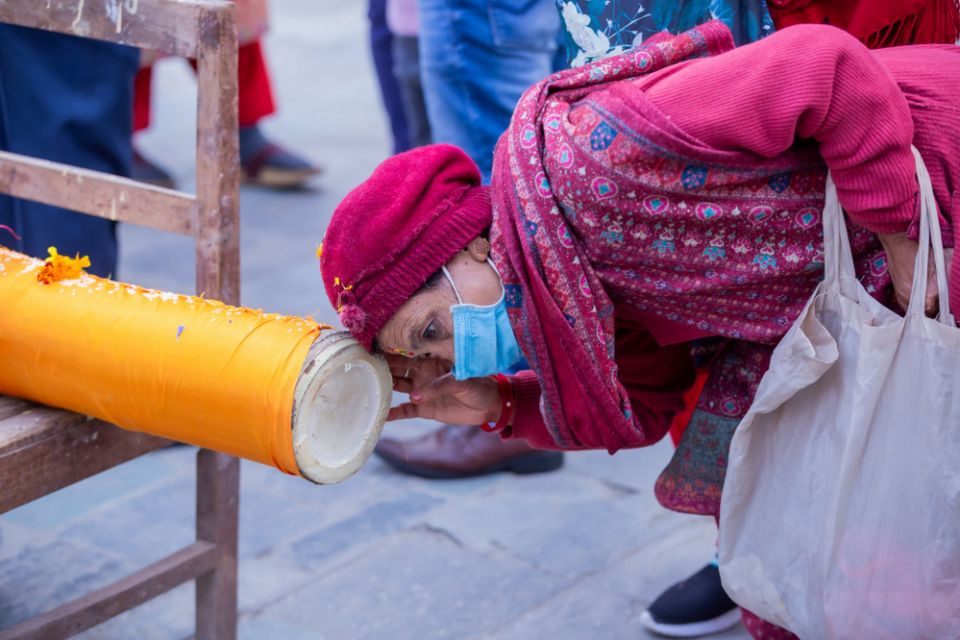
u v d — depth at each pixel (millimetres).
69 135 2953
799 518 1665
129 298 1776
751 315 1651
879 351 1545
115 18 2045
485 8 2840
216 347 1659
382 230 1543
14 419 1842
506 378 1869
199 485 2217
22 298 1824
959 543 1573
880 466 1590
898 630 1624
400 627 2447
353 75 6598
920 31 1984
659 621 2402
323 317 3771
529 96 1589
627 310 1685
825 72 1433
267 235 4484
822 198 1554
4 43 2807
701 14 1994
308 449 1635
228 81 1979
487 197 1608
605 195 1494
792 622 1694
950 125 1534
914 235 1513
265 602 2531
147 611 2525
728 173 1495
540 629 2432
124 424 1801
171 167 5246
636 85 1524
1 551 2713
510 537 2750
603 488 2957
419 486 2992
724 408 1792
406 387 1864
